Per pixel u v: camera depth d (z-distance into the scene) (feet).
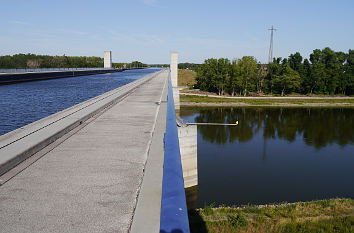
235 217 47.19
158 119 38.04
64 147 24.66
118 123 35.76
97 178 17.58
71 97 135.64
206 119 180.34
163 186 12.69
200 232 42.14
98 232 11.73
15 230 11.85
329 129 152.97
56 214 13.19
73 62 466.70
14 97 133.39
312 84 312.50
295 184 78.79
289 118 186.19
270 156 103.71
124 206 13.99
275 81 300.81
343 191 74.79
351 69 325.62
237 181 80.18
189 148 75.25
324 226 44.73
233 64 298.35
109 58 526.57
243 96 293.64
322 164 95.91
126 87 92.94
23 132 26.89
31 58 387.96
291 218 47.60
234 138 130.00
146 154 22.68
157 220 12.34
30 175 18.06
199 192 73.00
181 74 482.69
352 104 252.21
